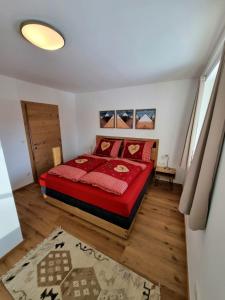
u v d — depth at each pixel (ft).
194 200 3.11
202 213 3.02
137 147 10.29
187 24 3.82
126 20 3.68
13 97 8.91
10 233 5.18
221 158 2.69
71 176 7.18
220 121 2.66
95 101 12.53
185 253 5.19
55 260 4.95
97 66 6.79
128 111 11.06
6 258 5.04
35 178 10.78
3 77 8.32
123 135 11.71
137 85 10.30
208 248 2.80
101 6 3.20
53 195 7.55
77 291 4.11
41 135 10.93
